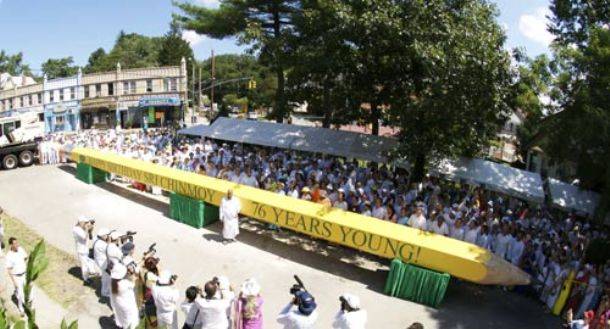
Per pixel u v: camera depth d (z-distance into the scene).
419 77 16.62
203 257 13.12
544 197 17.56
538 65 15.50
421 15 14.86
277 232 15.34
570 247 12.40
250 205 14.08
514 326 10.19
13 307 9.79
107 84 52.78
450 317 10.44
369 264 13.17
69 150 25.09
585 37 17.31
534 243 12.30
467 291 11.91
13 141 24.64
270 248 13.99
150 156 21.75
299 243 14.50
